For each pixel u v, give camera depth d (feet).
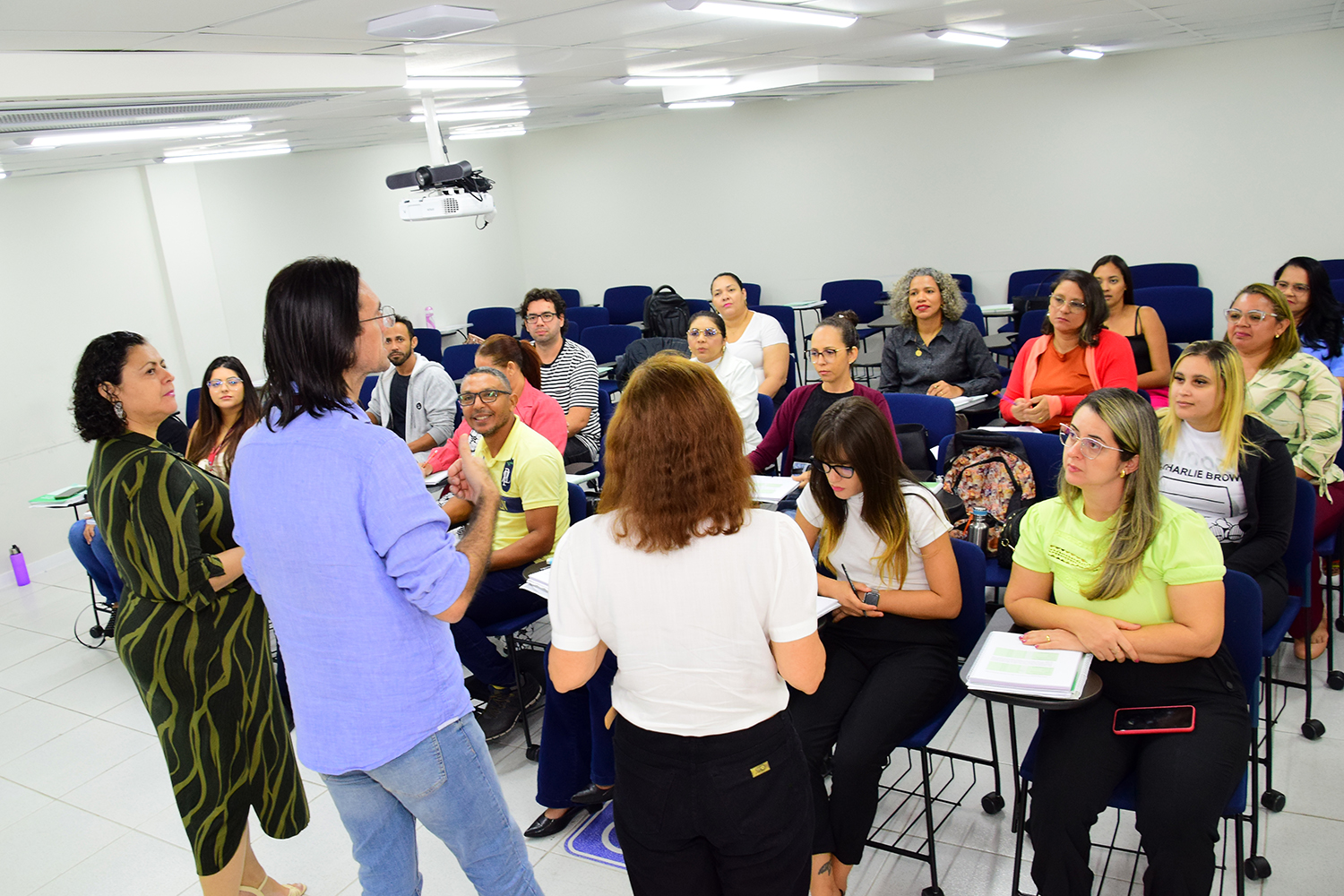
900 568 7.22
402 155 27.02
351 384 4.93
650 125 28.32
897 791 8.36
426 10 8.00
